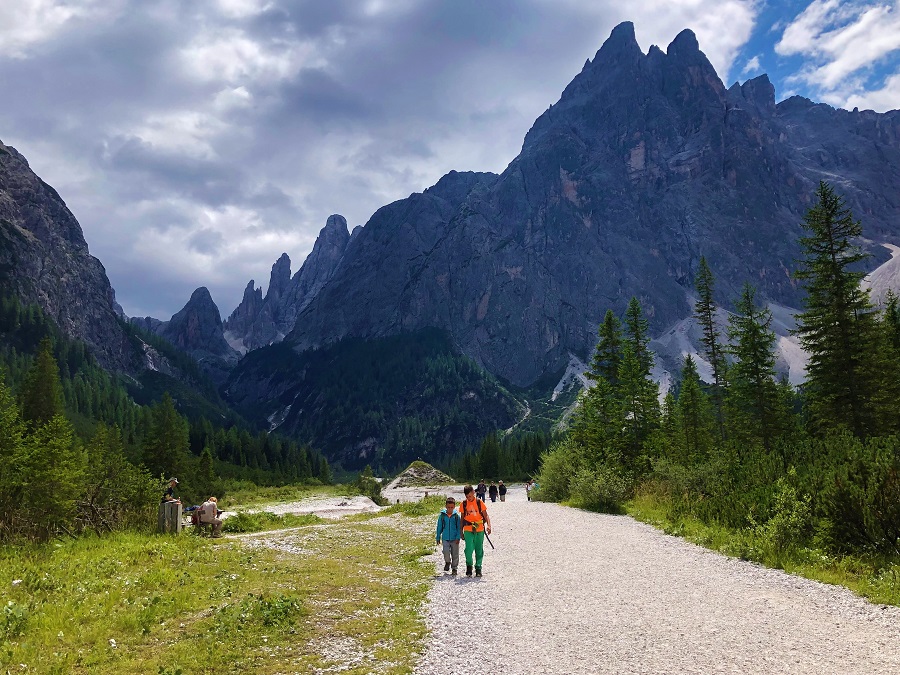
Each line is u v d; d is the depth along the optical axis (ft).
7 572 38.60
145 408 606.14
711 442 175.11
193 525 67.21
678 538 55.67
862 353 110.73
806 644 24.03
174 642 26.25
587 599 32.81
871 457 48.21
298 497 276.41
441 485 328.49
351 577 40.88
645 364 147.54
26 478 60.95
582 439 138.10
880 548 38.34
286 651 25.07
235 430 517.96
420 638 26.66
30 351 627.05
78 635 26.68
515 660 23.25
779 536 43.01
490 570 43.19
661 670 21.53
